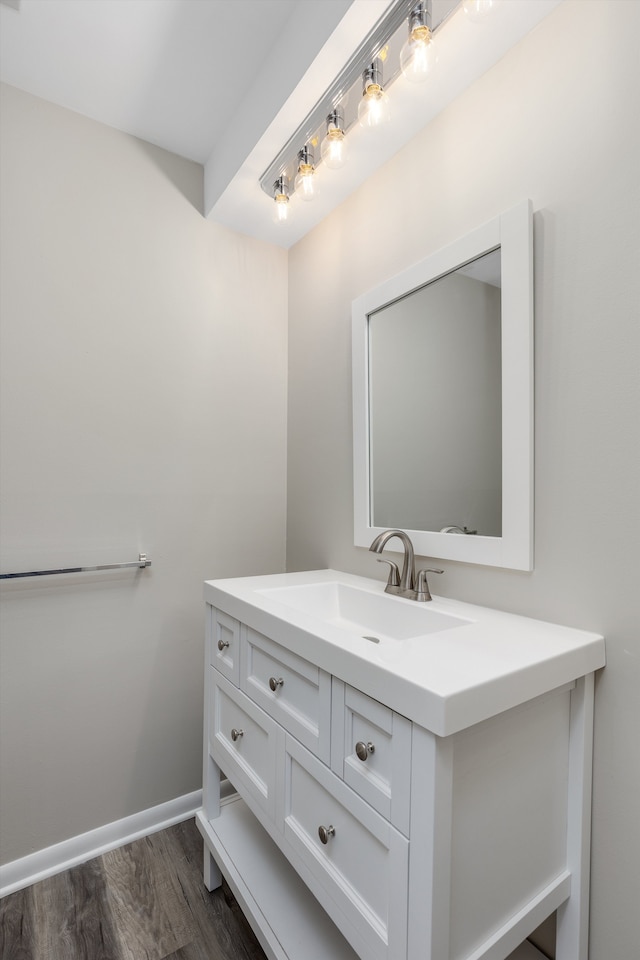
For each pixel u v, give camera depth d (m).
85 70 1.34
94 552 1.50
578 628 0.93
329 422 1.70
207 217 1.74
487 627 0.94
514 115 1.06
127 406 1.57
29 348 1.40
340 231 1.64
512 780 0.77
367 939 0.74
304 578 1.48
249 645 1.16
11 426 1.37
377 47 1.04
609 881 0.87
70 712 1.45
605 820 0.87
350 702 0.80
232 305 1.81
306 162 1.36
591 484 0.91
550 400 0.98
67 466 1.46
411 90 1.17
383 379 1.43
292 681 0.98
